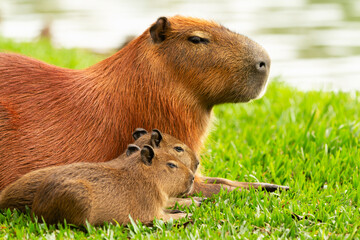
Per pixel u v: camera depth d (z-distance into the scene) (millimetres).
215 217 16203
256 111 30969
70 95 17719
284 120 27984
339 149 22922
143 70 17906
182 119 18047
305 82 47344
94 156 17469
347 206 17234
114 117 17719
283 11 84438
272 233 15227
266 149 23719
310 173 20703
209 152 23516
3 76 17469
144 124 17891
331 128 24875
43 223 15023
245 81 18094
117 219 15367
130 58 18141
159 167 15945
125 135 17766
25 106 17250
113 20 79438
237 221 15891
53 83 17812
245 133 26594
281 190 18906
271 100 33344
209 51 17844
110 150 17641
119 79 18000
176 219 16078
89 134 17484
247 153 23438
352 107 30766
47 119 17281
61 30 70375
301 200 17875
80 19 80500
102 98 17797
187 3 95250
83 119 17531
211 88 18047
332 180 20047
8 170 16812
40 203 14898
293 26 72750
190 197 17703
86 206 14672
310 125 25078
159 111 17891
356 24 73625
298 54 58781
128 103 17812
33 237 14547
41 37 58281
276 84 37750
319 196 18219
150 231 15062
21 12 86250
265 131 26203
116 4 96938
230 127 28359
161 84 17875
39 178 15695
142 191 15633
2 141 16766
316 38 66188
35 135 17062
